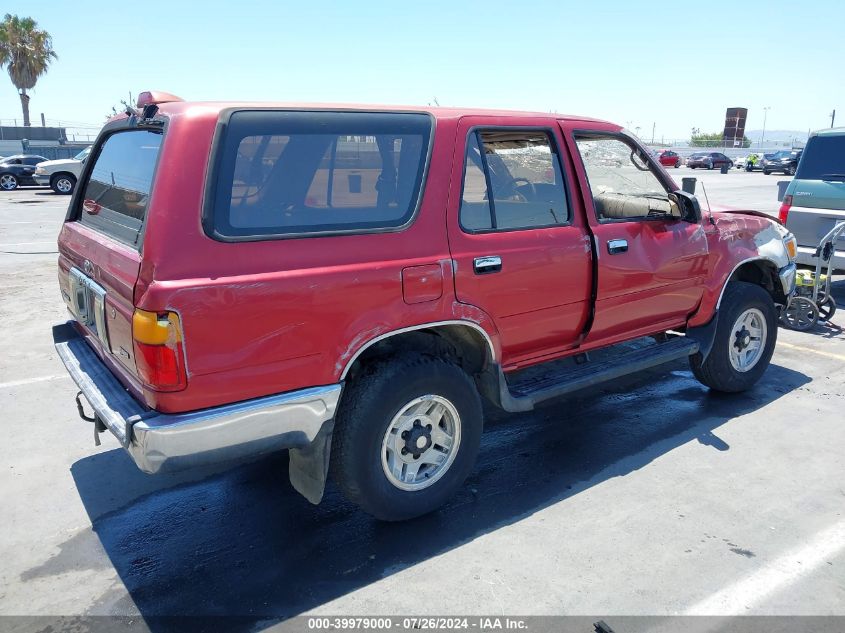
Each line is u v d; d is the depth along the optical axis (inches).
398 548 128.3
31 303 316.5
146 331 102.2
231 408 108.8
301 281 112.1
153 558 126.6
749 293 192.5
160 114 113.9
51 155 1455.5
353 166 120.9
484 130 137.3
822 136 289.9
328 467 126.1
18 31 1771.7
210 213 106.4
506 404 144.1
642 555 124.9
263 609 112.3
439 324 129.3
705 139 2839.6
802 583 116.9
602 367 163.3
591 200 155.2
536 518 138.0
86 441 175.9
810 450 166.6
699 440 172.9
